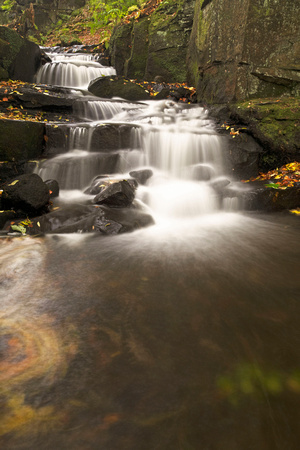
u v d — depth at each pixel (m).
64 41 17.89
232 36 7.86
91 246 3.96
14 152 5.92
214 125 7.84
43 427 1.50
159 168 7.05
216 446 1.41
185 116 8.52
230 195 5.84
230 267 3.40
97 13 19.06
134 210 5.12
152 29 12.14
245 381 1.79
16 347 2.06
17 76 10.71
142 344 2.11
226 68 8.18
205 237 4.43
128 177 6.30
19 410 1.59
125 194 5.10
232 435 1.46
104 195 5.13
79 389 1.72
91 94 10.42
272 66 7.58
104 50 15.38
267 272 3.29
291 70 7.48
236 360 1.97
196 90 10.17
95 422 1.53
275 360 1.97
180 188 6.21
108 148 6.80
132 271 3.27
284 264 3.50
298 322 2.38
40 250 3.80
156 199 5.65
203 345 2.11
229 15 7.88
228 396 1.68
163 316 2.45
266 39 7.47
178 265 3.43
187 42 11.62
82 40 18.70
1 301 2.65
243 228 4.88
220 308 2.58
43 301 2.65
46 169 5.98
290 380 1.80
